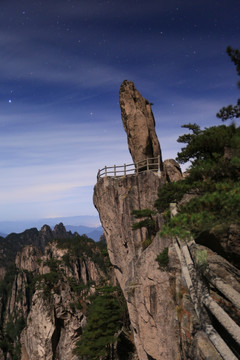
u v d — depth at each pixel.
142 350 22.20
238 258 10.28
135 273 24.88
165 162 33.97
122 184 36.12
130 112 40.50
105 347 40.03
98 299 43.38
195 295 9.13
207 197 8.19
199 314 8.66
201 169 12.72
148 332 19.97
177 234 8.30
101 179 39.31
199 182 12.28
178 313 12.01
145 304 20.05
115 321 41.22
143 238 32.66
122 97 41.84
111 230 37.94
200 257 9.44
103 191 38.62
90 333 38.41
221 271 9.55
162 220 27.06
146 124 39.72
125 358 38.66
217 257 10.63
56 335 65.44
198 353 7.93
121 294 51.47
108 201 37.91
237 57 11.27
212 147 15.41
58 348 65.19
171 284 16.48
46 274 72.12
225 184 8.98
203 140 15.58
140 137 39.19
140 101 42.22
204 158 16.09
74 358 59.47
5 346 114.44
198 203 8.28
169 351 17.44
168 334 17.53
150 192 33.06
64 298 69.44
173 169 33.06
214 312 7.52
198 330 9.17
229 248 10.38
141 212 29.52
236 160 10.30
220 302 9.40
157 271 19.39
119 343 41.72
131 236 34.25
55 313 65.94
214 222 7.92
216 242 10.98
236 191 7.67
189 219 8.08
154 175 33.16
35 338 66.06
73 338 64.25
